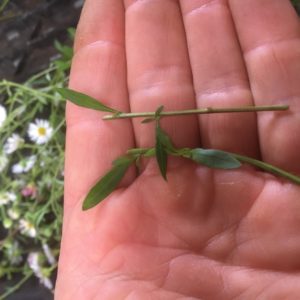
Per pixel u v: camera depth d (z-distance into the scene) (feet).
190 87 0.43
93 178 0.43
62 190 0.61
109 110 0.41
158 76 0.43
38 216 0.61
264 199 0.41
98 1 0.46
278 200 0.40
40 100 0.59
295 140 0.41
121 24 0.45
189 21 0.44
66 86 0.60
